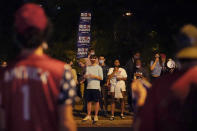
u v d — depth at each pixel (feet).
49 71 13.96
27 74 13.92
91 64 62.54
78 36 71.15
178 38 14.34
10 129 13.87
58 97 13.92
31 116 13.70
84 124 62.59
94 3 115.44
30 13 13.89
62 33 109.81
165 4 108.68
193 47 14.21
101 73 62.54
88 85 62.85
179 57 14.25
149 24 108.78
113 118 66.39
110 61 105.81
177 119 13.89
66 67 14.17
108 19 113.70
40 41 14.02
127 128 58.80
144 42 102.63
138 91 15.74
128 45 105.50
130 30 108.06
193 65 14.23
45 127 13.78
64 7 111.45
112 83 65.41
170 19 107.65
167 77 14.32
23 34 13.84
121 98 66.49
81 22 71.20
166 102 14.01
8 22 107.45
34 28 13.83
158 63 72.02
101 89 69.67
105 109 70.23
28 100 13.76
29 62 14.02
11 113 13.84
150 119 14.19
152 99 14.24
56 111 13.94
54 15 110.52
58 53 102.83
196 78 13.96
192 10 104.99
